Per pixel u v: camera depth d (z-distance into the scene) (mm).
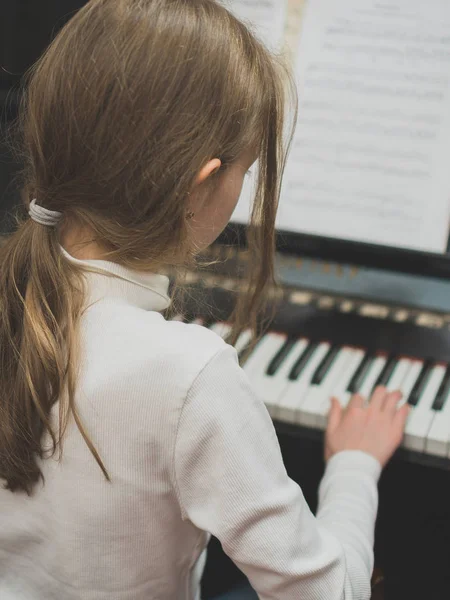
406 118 1220
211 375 630
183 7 645
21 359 668
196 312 1298
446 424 1064
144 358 635
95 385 638
